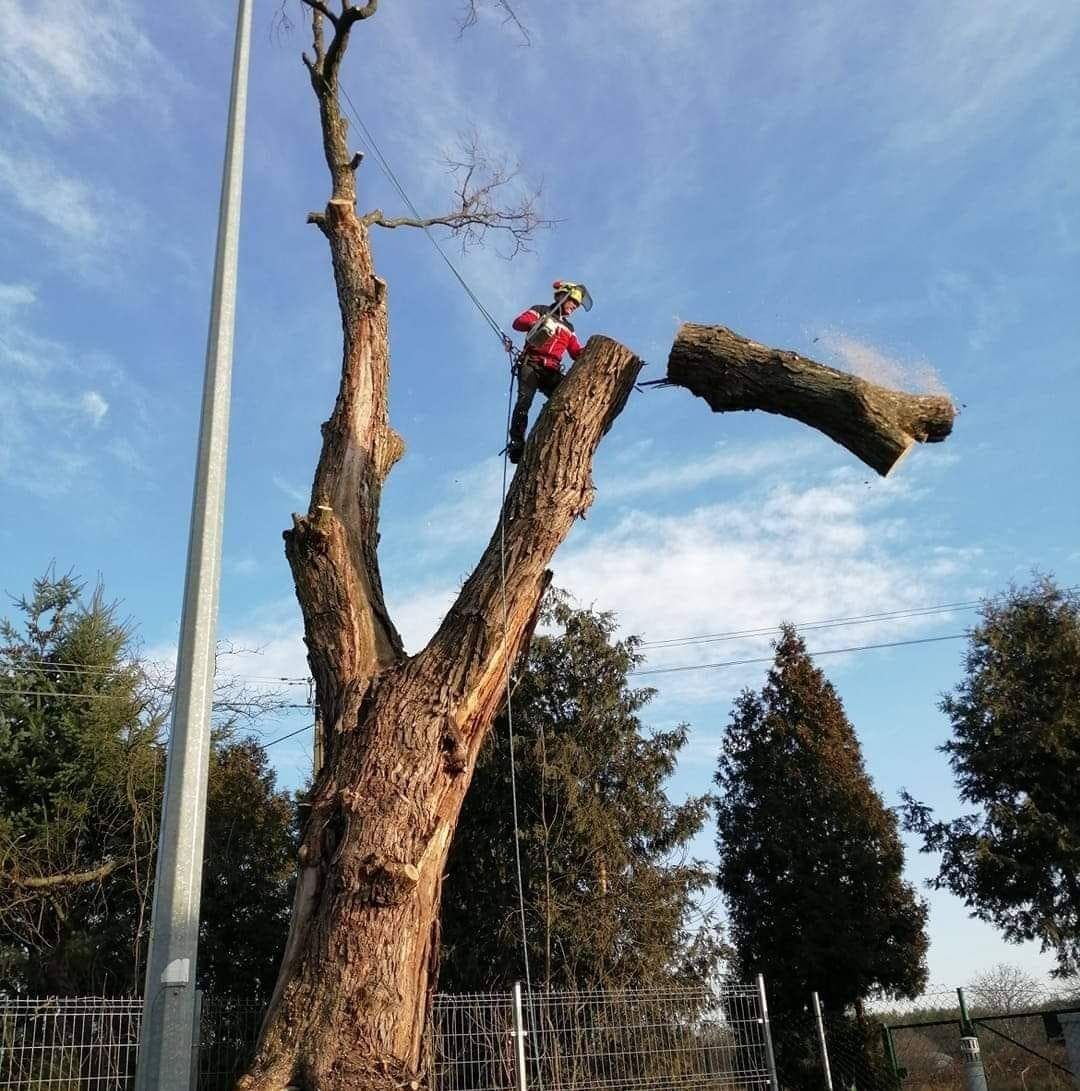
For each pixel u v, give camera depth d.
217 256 6.38
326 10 8.33
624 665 17.91
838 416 6.28
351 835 5.49
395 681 6.02
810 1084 16.86
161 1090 4.50
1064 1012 13.55
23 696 16.45
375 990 5.18
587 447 6.72
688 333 6.59
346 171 8.30
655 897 16.36
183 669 5.32
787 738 22.39
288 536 6.67
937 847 18.34
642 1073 9.91
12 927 15.30
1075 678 17.98
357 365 7.50
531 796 16.86
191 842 4.96
